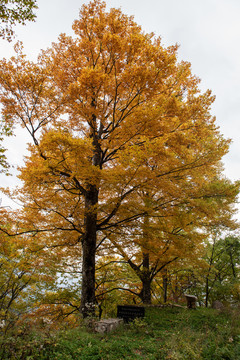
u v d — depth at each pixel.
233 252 19.67
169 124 8.22
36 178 7.38
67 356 4.49
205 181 9.99
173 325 7.77
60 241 9.41
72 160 7.22
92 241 9.01
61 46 9.20
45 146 6.61
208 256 20.67
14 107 7.90
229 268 20.97
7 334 4.66
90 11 8.94
